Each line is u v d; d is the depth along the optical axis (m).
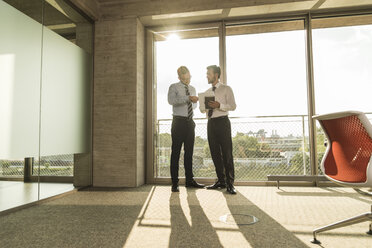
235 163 3.83
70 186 3.09
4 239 1.59
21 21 2.29
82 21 3.44
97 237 1.61
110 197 2.81
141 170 3.64
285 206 2.35
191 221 1.93
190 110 3.20
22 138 2.29
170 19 3.72
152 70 3.88
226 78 3.68
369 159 1.33
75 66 3.23
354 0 3.29
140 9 3.61
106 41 3.65
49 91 2.70
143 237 1.61
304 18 3.62
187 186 3.37
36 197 2.50
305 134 3.67
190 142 3.26
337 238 1.55
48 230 1.75
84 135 3.40
